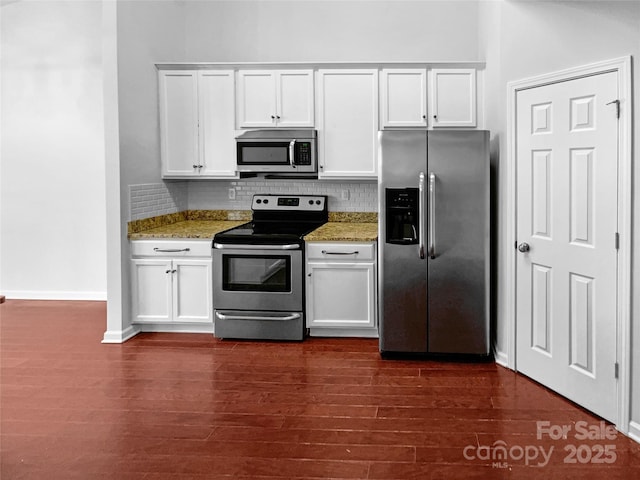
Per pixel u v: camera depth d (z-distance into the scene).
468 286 4.55
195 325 5.32
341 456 3.03
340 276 5.02
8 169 6.52
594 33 3.44
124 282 5.09
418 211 4.57
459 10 5.75
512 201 4.25
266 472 2.87
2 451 3.09
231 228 5.45
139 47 5.21
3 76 6.45
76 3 6.32
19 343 5.00
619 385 3.32
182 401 3.76
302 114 5.49
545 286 3.97
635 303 3.20
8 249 6.56
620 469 2.88
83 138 6.41
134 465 2.94
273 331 5.07
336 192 5.90
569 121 3.67
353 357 4.66
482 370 4.37
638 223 3.17
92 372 4.30
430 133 4.52
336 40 5.90
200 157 5.62
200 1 6.02
